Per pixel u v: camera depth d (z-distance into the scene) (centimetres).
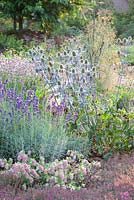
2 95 460
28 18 1274
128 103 578
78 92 495
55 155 433
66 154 445
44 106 487
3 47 1139
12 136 437
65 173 382
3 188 325
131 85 651
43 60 525
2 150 434
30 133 438
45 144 430
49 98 500
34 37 1254
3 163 389
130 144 489
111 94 629
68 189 347
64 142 443
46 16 1247
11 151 433
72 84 503
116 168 407
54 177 367
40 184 365
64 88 499
